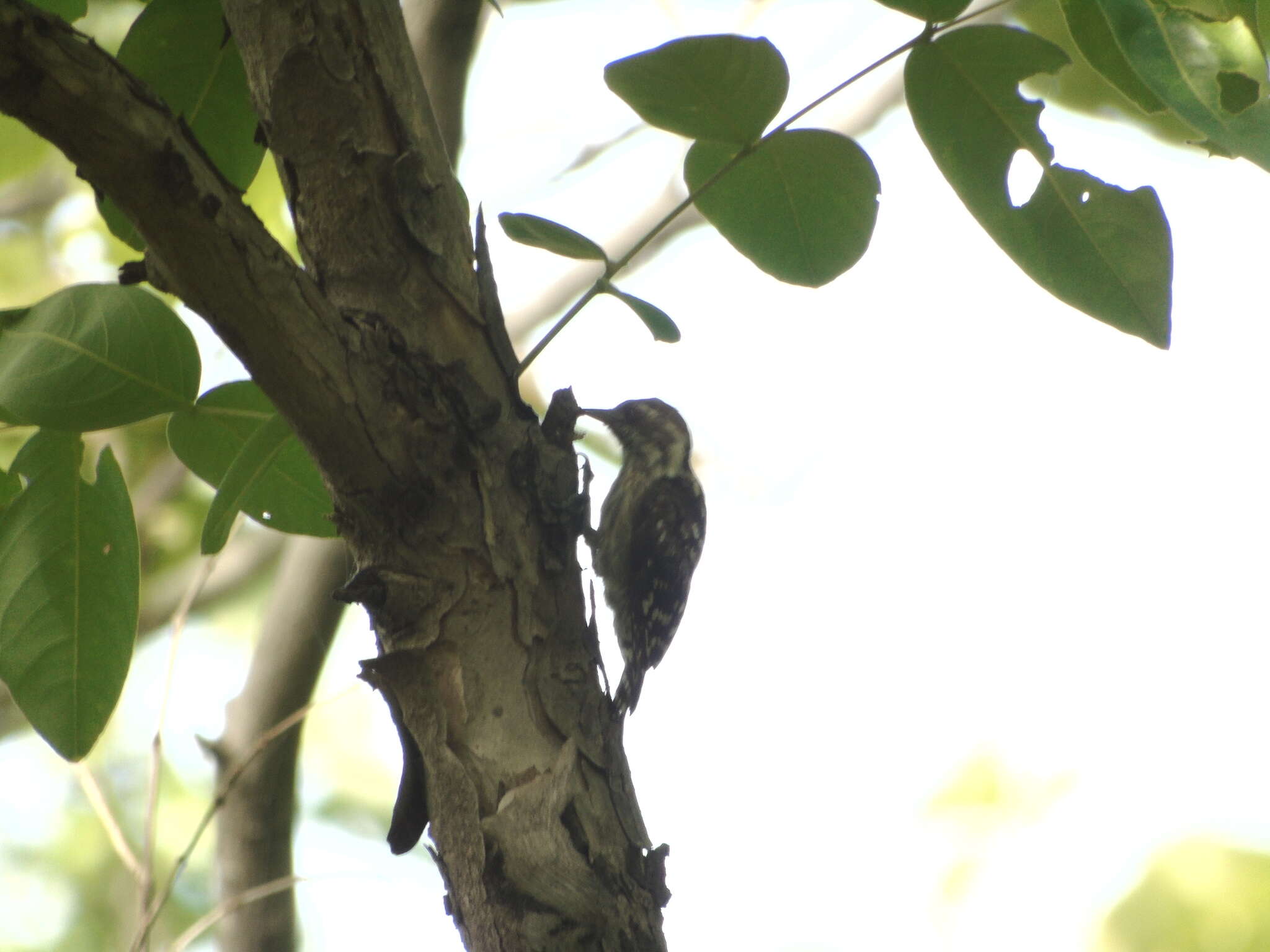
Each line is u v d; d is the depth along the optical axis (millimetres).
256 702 9195
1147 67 4484
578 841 5113
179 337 5426
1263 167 4355
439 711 5141
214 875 9414
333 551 9062
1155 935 11812
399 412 5043
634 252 5887
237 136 6672
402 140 5324
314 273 5410
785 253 6387
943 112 5777
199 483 14516
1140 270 5777
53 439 5773
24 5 3992
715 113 5770
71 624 5832
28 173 14398
